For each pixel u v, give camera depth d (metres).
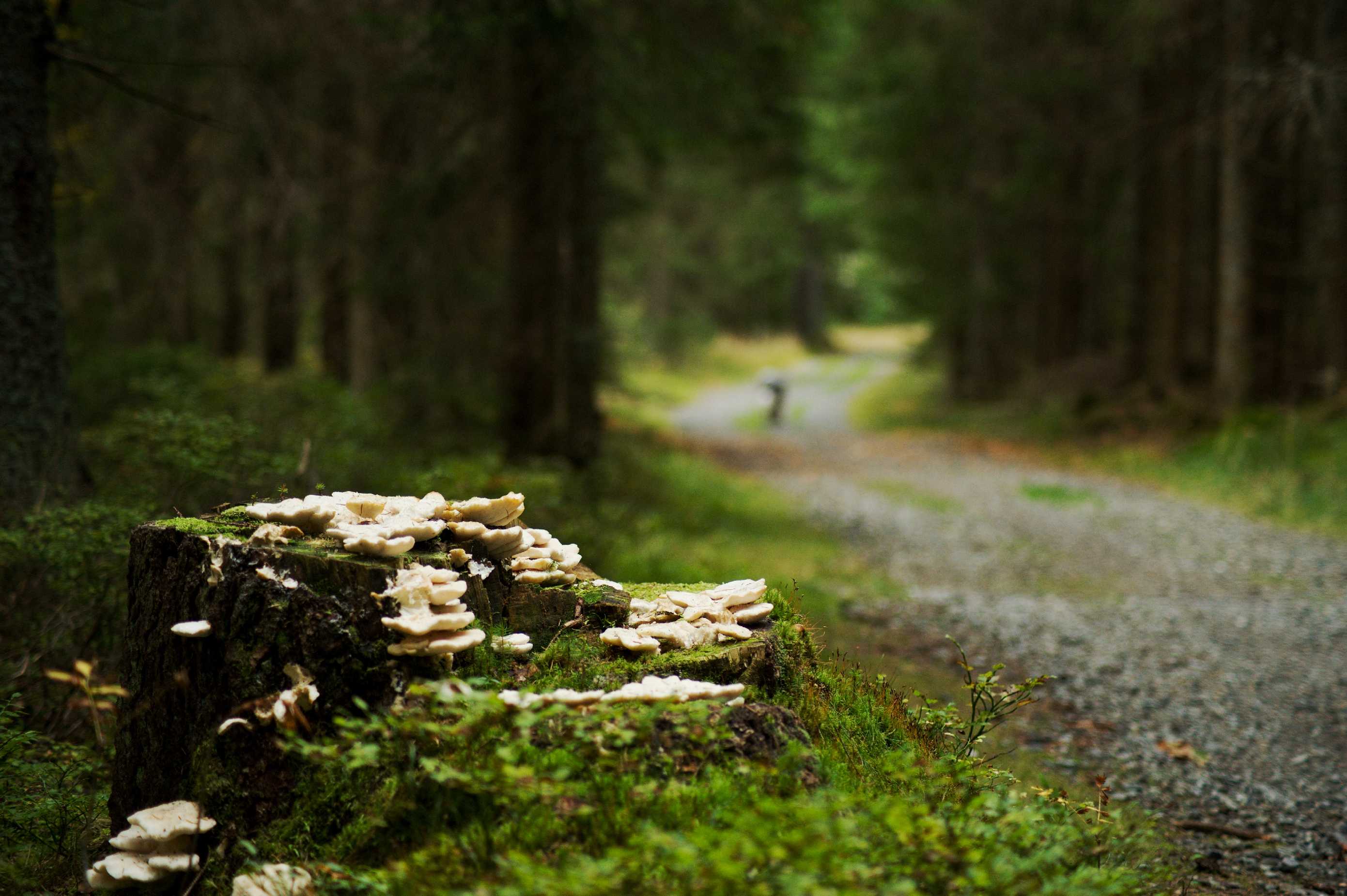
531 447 12.31
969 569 10.11
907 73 26.50
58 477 5.34
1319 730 5.75
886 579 9.43
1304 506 12.09
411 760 2.66
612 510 9.86
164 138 10.69
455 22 9.20
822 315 55.00
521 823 2.58
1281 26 15.46
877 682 4.05
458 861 2.47
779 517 12.86
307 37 10.75
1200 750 5.45
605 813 2.56
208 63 8.06
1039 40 24.42
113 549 4.39
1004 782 3.92
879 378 41.56
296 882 2.59
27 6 5.36
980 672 6.56
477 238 14.12
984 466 18.00
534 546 3.70
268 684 2.95
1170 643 7.34
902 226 29.28
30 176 5.37
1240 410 16.50
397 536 3.11
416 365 13.16
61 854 3.36
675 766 2.79
